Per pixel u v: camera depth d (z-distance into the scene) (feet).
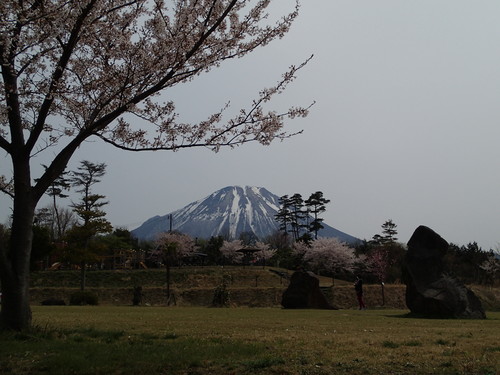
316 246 221.25
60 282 178.81
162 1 33.99
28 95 34.60
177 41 33.35
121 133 37.45
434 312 59.41
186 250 228.63
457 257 222.48
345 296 152.56
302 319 48.44
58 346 25.23
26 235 29.45
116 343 27.02
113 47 35.09
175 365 21.09
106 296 154.30
